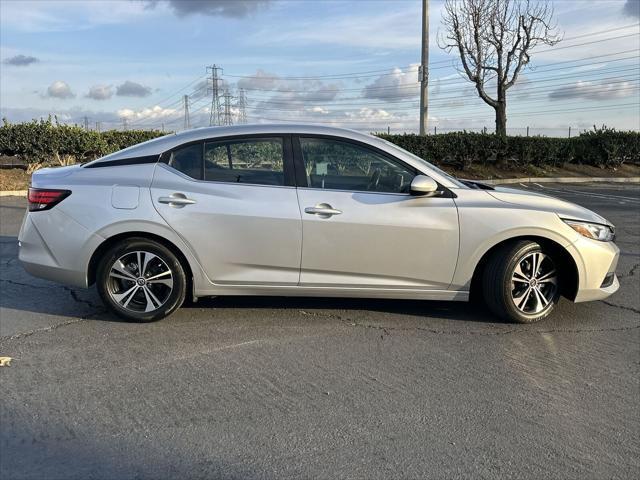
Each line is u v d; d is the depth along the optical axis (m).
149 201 4.18
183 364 3.63
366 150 4.33
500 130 21.88
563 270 4.50
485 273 4.40
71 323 4.36
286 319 4.50
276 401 3.14
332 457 2.61
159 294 4.38
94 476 2.45
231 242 4.20
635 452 2.67
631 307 4.93
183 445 2.69
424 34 18.83
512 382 3.42
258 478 2.45
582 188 17.72
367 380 3.43
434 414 3.02
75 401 3.11
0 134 14.93
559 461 2.59
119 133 18.14
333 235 4.18
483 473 2.49
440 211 4.22
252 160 4.31
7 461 2.55
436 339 4.12
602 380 3.46
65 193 4.25
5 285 5.40
